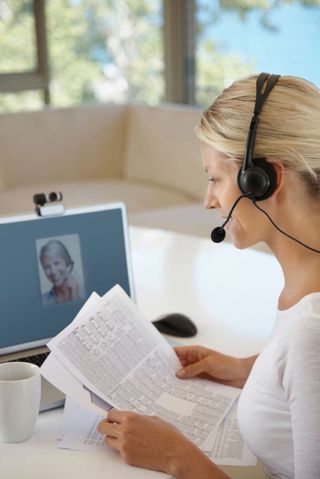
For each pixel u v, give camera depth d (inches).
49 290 64.3
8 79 226.8
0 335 61.7
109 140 204.2
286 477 47.4
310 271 47.5
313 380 42.4
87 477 45.5
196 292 80.1
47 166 197.0
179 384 57.1
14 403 48.2
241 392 53.7
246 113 46.4
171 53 229.3
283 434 46.4
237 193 48.1
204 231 153.6
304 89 46.2
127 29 233.3
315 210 46.3
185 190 187.0
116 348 55.5
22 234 63.7
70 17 230.1
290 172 45.8
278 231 47.9
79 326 54.6
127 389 53.6
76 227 66.3
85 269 66.5
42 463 46.9
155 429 47.3
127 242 68.9
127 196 189.0
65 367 51.9
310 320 43.3
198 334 68.9
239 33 208.2
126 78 235.3
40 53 230.7
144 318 58.7
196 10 222.4
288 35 193.2
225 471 48.4
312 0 184.4
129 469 46.5
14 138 191.8
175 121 188.5
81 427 51.0
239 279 84.3
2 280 62.3
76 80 234.8
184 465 45.9
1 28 225.0
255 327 70.4
